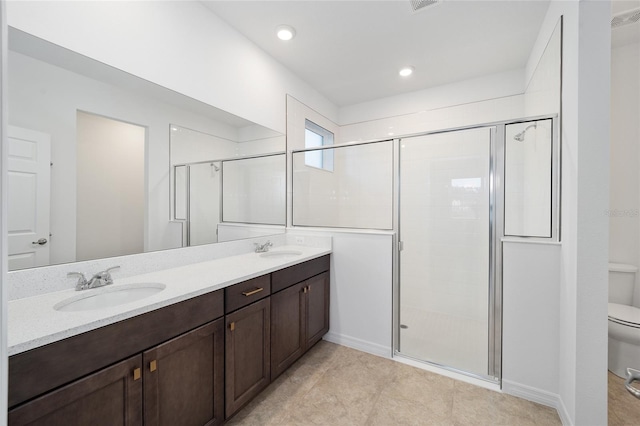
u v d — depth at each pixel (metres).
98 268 1.37
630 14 1.74
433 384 1.84
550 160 1.75
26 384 0.77
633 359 1.86
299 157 2.86
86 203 1.35
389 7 1.99
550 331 1.64
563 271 1.57
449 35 2.30
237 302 1.49
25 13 1.17
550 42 1.90
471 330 2.39
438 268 2.52
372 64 2.76
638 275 2.03
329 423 1.50
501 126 1.96
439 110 3.22
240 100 2.28
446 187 2.50
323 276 2.34
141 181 1.60
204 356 1.31
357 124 3.72
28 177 1.16
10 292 1.10
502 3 1.93
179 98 1.82
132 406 1.02
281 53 2.58
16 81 1.14
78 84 1.33
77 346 0.88
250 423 1.50
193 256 1.85
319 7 2.00
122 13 1.52
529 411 1.60
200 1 1.94
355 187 2.65
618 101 2.03
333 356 2.19
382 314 2.22
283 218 2.72
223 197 2.12
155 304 1.09
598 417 1.34
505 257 1.76
